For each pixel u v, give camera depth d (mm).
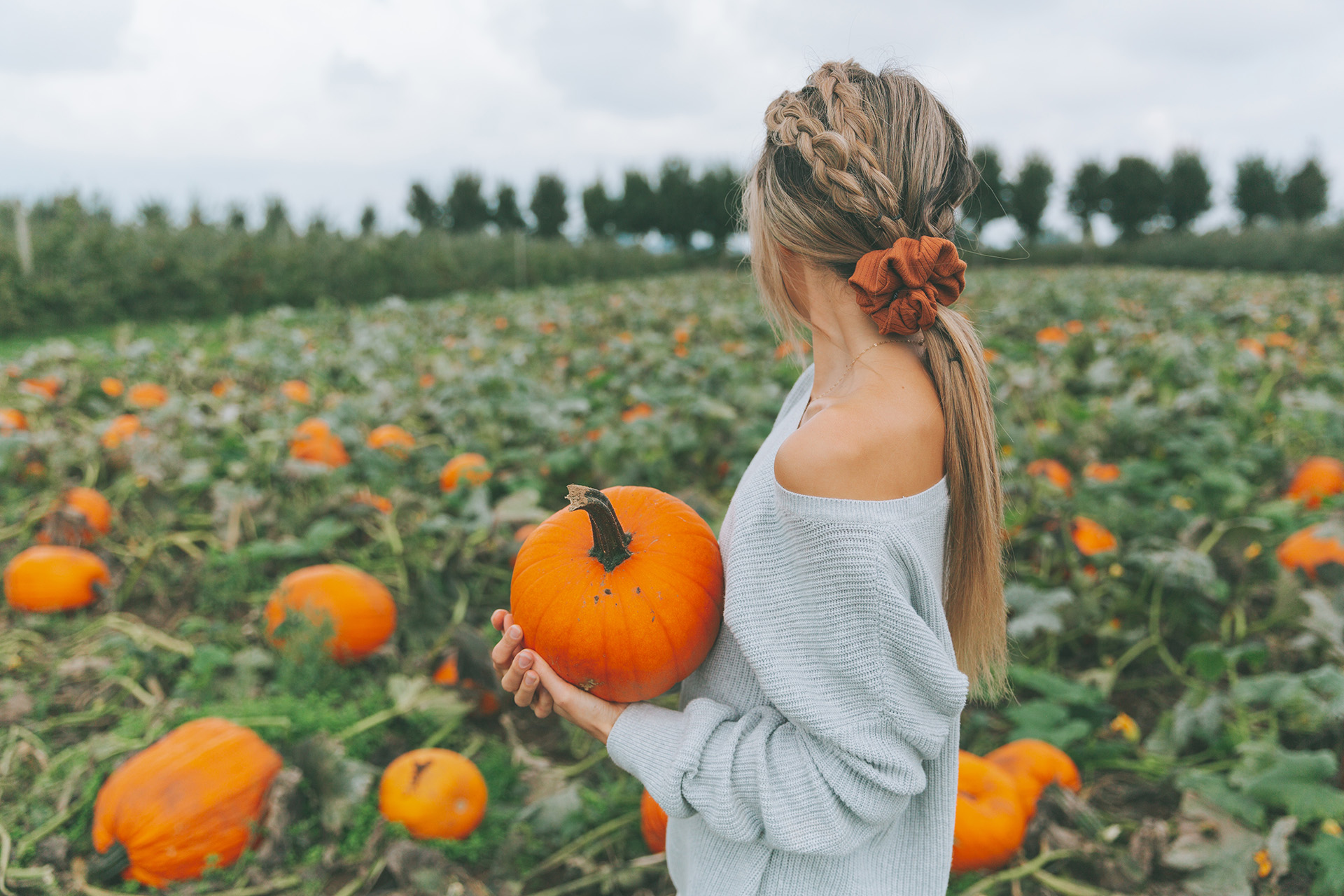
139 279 14969
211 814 2385
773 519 1128
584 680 1335
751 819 1151
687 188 45406
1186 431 5453
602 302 14914
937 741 1089
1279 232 31719
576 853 2496
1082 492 4312
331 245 20531
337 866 2439
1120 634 3525
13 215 16922
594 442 5039
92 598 3869
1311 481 4805
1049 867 2488
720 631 1354
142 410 6504
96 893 2334
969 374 1120
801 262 1204
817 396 1214
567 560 1393
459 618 3500
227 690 3119
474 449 5273
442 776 2512
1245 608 3939
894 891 1230
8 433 5215
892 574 1045
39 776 2727
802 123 1145
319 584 3336
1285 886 2375
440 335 11672
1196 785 2520
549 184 42250
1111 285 16469
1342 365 7977
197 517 4637
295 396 6836
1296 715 2826
